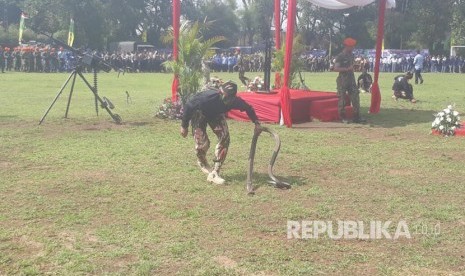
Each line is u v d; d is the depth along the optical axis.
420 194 6.92
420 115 15.84
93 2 62.50
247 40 84.44
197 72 14.12
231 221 5.80
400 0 73.81
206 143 7.72
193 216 5.95
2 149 9.70
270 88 16.81
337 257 4.84
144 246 5.05
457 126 11.92
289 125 12.95
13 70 44.44
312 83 31.44
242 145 10.32
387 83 32.81
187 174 7.89
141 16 68.94
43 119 13.15
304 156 9.33
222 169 8.23
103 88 25.86
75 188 7.07
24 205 6.31
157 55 48.03
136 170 8.12
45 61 42.81
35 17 61.22
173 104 14.20
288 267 4.59
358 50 61.78
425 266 4.66
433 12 69.62
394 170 8.33
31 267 4.57
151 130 12.16
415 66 31.36
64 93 22.28
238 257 4.81
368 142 10.90
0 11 72.81
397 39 72.81
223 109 7.44
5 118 13.91
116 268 4.56
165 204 6.39
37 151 9.54
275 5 17.52
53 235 5.34
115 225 5.64
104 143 10.39
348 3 15.00
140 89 25.33
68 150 9.64
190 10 72.50
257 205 6.39
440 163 8.81
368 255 4.88
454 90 26.56
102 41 64.88
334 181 7.59
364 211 6.17
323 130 12.53
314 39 74.75
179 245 5.05
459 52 61.59
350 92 13.89
